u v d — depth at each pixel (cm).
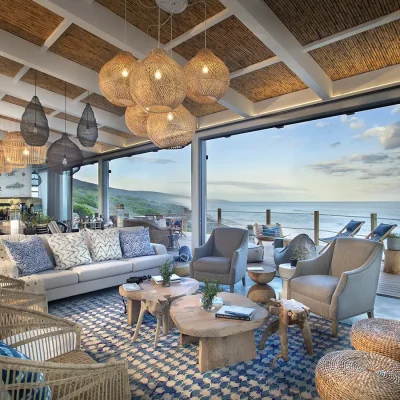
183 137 323
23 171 1242
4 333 171
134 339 294
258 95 513
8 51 388
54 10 302
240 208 1024
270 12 308
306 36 345
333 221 838
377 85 407
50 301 407
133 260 471
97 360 258
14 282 251
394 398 145
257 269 398
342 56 382
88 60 448
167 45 386
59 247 423
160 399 207
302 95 482
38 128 443
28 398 108
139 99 252
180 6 267
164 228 757
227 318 247
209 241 488
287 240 596
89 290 413
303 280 333
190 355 266
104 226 715
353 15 309
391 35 338
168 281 331
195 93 289
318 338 295
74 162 584
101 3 327
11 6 338
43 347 176
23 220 637
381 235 534
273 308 258
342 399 151
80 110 611
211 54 275
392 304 389
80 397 128
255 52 394
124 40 350
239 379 230
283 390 216
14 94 522
